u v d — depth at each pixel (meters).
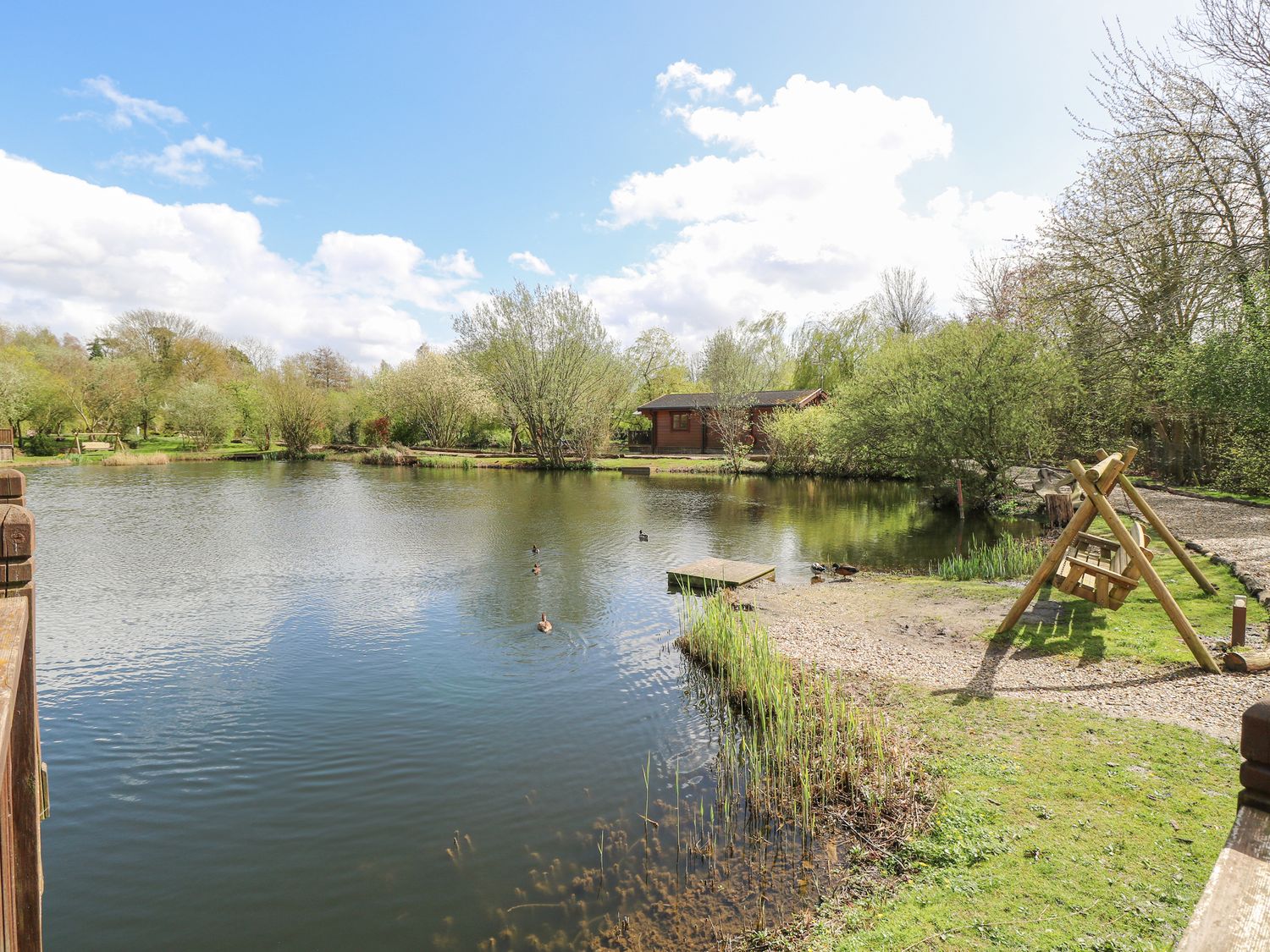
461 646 10.66
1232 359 16.55
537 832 5.77
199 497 29.22
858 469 36.22
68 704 8.60
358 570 15.80
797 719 6.97
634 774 6.68
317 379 81.12
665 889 4.91
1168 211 19.98
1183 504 17.25
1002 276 35.22
